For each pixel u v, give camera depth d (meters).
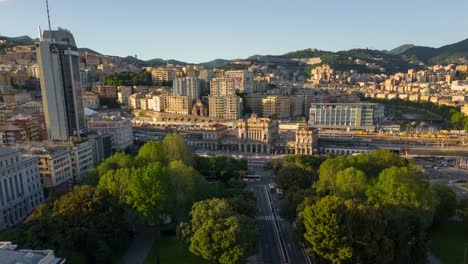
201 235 128.50
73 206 147.62
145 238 169.62
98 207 153.50
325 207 129.25
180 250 156.62
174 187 183.88
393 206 155.75
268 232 180.38
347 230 126.81
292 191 194.12
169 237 170.00
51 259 96.25
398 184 165.00
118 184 184.75
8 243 103.44
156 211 166.50
